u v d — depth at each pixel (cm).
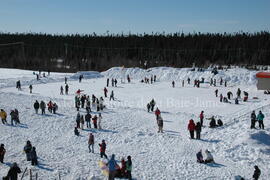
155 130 3130
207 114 3850
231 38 12588
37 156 2311
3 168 2055
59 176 1897
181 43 12712
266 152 2506
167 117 3669
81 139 2800
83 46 14025
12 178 1783
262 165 2339
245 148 2553
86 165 2186
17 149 2458
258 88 5303
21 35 16775
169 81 6650
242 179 1858
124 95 4991
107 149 2588
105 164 2119
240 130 2894
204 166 2283
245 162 2378
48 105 3619
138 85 6059
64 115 3541
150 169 2198
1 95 4509
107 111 3847
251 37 12388
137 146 2686
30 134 2866
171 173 2145
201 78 6394
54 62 12975
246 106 4234
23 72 7944
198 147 2661
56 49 14312
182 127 3253
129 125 3275
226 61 11156
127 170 1992
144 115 3728
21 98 4394
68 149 2523
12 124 3102
